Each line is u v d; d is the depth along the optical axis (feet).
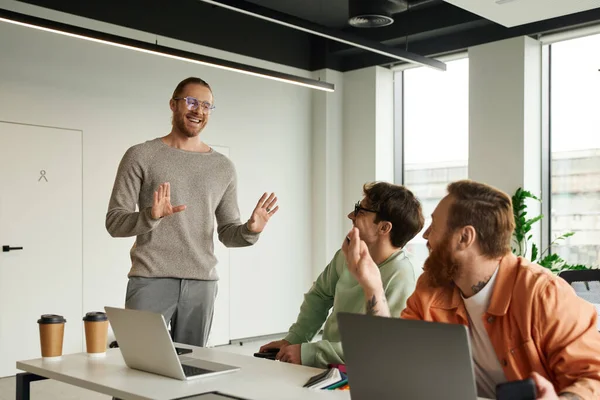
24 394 7.32
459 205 5.61
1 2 18.37
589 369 5.17
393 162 26.63
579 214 21.09
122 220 10.02
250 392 5.98
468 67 22.94
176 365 6.47
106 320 7.84
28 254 18.94
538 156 21.88
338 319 5.08
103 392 6.26
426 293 6.20
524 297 5.50
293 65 26.21
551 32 21.29
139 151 10.50
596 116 20.74
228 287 23.82
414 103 25.99
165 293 10.34
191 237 10.57
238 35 24.22
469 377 4.44
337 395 5.87
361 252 6.44
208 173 10.84
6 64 18.57
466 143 24.14
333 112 26.81
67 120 19.83
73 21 19.84
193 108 10.71
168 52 17.78
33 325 19.02
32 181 19.04
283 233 25.75
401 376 4.77
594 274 11.21
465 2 16.94
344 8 24.30
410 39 24.44
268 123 25.32
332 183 26.73
